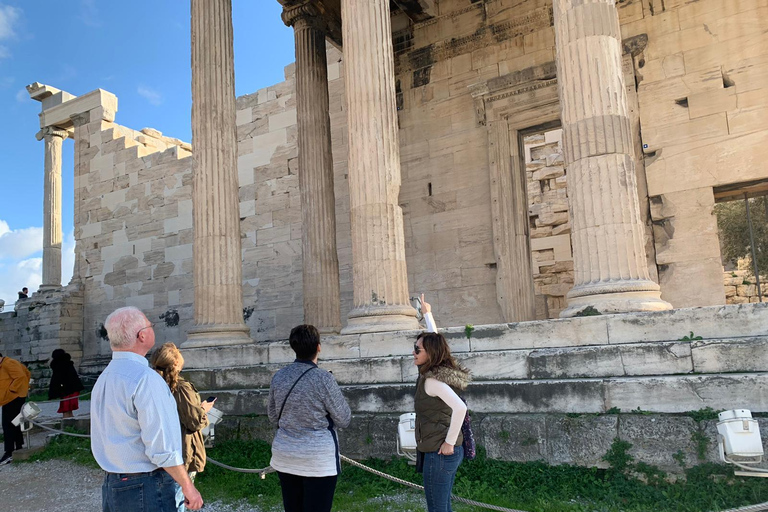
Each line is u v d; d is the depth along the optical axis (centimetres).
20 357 2672
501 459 758
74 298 2602
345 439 890
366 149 1080
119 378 398
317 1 1636
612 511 612
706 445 647
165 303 2373
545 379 798
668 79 1386
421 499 732
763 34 1302
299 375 498
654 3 1417
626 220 875
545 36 1564
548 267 2372
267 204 2117
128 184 2558
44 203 2906
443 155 1683
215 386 1117
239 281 1282
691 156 1345
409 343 955
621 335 792
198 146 1289
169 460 387
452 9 1706
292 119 2098
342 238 1861
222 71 1320
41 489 966
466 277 1611
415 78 1748
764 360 680
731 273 2775
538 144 2473
